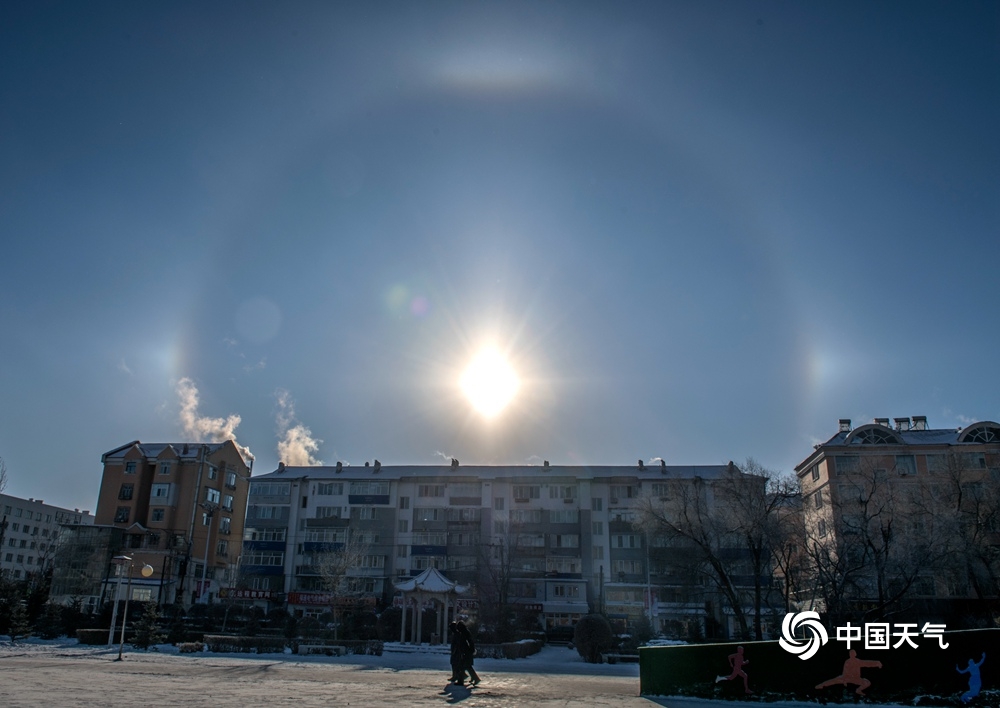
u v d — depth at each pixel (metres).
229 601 65.31
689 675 18.45
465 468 81.75
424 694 18.66
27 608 48.91
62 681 17.94
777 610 51.62
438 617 46.41
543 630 64.44
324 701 15.85
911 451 62.38
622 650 44.72
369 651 36.28
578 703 17.55
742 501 45.28
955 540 44.50
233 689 17.64
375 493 79.38
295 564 77.75
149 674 21.11
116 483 75.50
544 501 76.12
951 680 15.70
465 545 75.69
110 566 68.12
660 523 47.84
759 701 17.27
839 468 62.59
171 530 72.56
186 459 75.69
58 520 129.50
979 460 61.16
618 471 78.75
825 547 41.06
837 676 16.55
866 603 47.38
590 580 72.00
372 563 76.50
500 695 19.22
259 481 81.69
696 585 51.97
